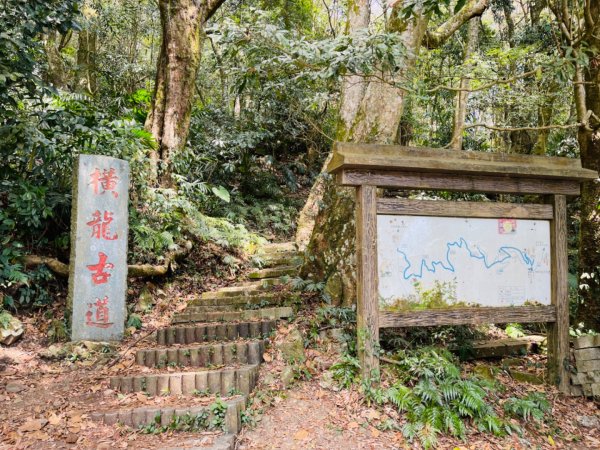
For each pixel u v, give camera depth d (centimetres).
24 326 456
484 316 392
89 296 454
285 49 450
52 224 544
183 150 740
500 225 409
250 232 856
